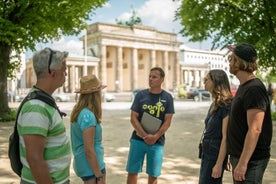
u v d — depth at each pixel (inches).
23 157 105.0
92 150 149.0
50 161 105.8
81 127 149.7
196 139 477.7
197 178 277.0
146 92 208.4
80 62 2878.9
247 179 131.6
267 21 737.0
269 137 132.8
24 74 2662.4
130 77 3314.5
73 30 851.4
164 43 3535.9
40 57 105.7
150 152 206.1
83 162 154.1
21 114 101.7
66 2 676.7
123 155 369.4
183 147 415.2
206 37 843.4
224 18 792.9
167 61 3590.1
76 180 271.7
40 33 747.4
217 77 165.0
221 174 157.6
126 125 652.7
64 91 2719.0
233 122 135.3
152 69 207.3
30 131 97.9
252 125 126.3
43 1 658.8
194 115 876.0
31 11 694.5
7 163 328.5
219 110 164.6
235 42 787.4
